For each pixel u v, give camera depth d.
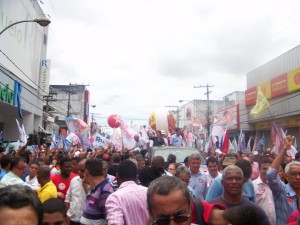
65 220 3.04
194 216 3.03
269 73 37.28
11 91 23.56
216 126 17.89
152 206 2.24
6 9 23.81
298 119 30.58
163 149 11.38
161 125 21.95
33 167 7.19
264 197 5.31
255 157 11.90
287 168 4.76
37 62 33.38
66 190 6.71
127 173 4.45
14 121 32.03
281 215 5.13
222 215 2.94
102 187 4.76
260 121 38.62
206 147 21.47
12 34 25.31
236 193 4.14
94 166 4.81
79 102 65.25
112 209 4.14
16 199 1.74
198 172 7.20
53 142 19.36
